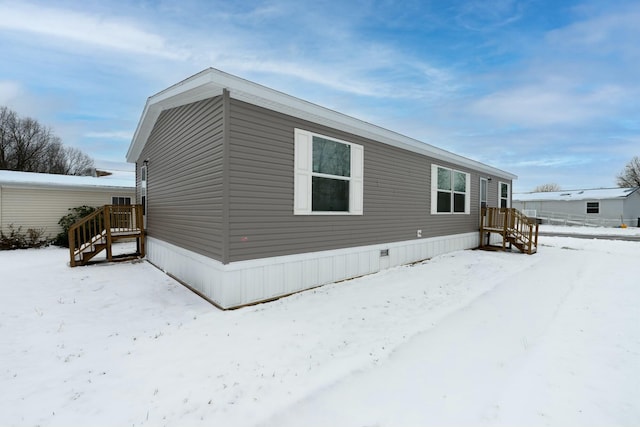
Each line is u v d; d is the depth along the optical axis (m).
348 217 6.41
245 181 4.70
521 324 4.02
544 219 28.05
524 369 2.90
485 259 8.96
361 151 6.66
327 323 4.01
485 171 12.01
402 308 4.62
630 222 25.69
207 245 5.10
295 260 5.42
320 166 5.84
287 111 5.22
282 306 4.70
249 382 2.64
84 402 2.41
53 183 11.98
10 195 11.34
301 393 2.48
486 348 3.33
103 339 3.60
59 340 3.57
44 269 7.43
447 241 9.88
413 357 3.11
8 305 4.81
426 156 8.82
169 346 3.37
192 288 5.70
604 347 3.39
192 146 5.74
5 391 2.56
